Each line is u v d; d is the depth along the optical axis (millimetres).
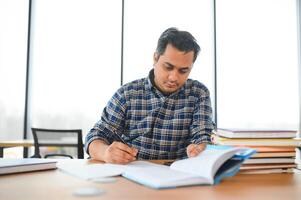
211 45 3891
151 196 609
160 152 1351
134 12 3818
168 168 876
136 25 3807
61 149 2480
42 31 3672
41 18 3682
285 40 3998
